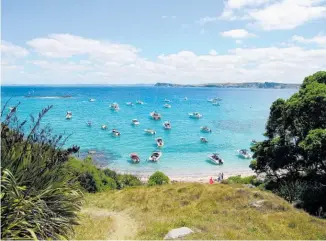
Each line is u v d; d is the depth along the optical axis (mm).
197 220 15500
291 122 30219
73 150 10234
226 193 21375
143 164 60250
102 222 15234
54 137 9758
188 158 65688
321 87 28797
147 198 22281
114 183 33438
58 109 160000
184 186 25906
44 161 8672
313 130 26266
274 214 17109
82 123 115188
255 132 103000
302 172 32094
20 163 8156
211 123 124188
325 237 13688
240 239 12336
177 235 12648
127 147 75812
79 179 26781
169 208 19172
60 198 8547
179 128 109500
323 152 25797
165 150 73438
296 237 13398
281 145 30734
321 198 23109
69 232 9211
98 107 176500
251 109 188500
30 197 7676
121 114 147000
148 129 102312
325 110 27531
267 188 30156
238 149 75500
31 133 8984
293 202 23547
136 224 15453
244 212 17266
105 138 87188
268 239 12742
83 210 18766
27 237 6859
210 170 56812
